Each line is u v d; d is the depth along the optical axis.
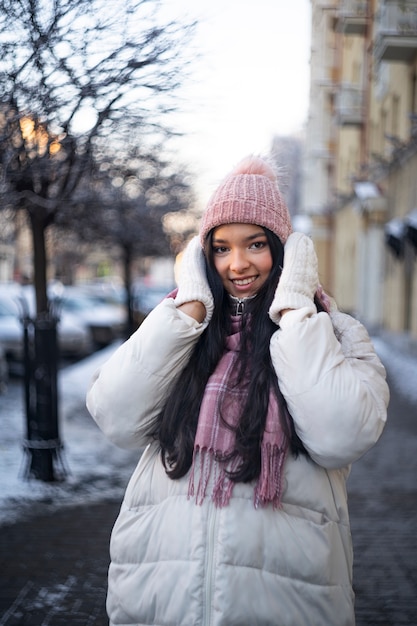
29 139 4.18
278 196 1.73
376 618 3.52
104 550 4.44
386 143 18.41
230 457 1.60
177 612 1.56
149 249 15.66
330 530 1.64
